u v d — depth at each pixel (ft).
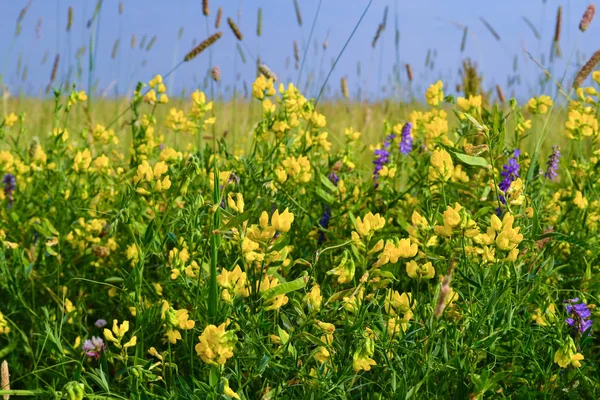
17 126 7.77
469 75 5.38
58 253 4.12
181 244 3.62
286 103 4.52
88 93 5.52
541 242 3.56
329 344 3.09
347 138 5.04
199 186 4.22
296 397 3.20
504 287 3.30
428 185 3.94
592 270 3.93
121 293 3.83
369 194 4.49
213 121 4.70
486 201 4.06
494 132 3.36
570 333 3.43
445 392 3.21
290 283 3.12
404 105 7.48
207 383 3.25
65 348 3.77
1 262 3.99
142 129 4.77
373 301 3.18
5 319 3.82
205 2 5.56
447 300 3.20
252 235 3.15
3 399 3.15
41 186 4.78
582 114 4.76
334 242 4.11
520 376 3.26
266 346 3.20
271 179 4.12
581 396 3.36
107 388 3.16
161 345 3.68
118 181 4.58
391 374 3.15
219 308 3.27
